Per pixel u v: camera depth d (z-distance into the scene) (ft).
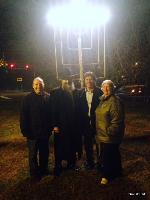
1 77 81.56
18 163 12.88
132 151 14.03
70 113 11.11
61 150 11.22
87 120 11.25
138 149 14.35
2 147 15.75
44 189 10.07
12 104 41.34
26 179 11.00
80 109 11.32
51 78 38.52
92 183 10.33
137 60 35.86
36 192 9.87
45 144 11.12
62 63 14.66
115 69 35.73
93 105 11.09
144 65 36.45
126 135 17.43
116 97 10.03
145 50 35.17
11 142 16.84
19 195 9.73
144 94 38.93
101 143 10.25
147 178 10.62
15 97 55.83
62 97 11.04
